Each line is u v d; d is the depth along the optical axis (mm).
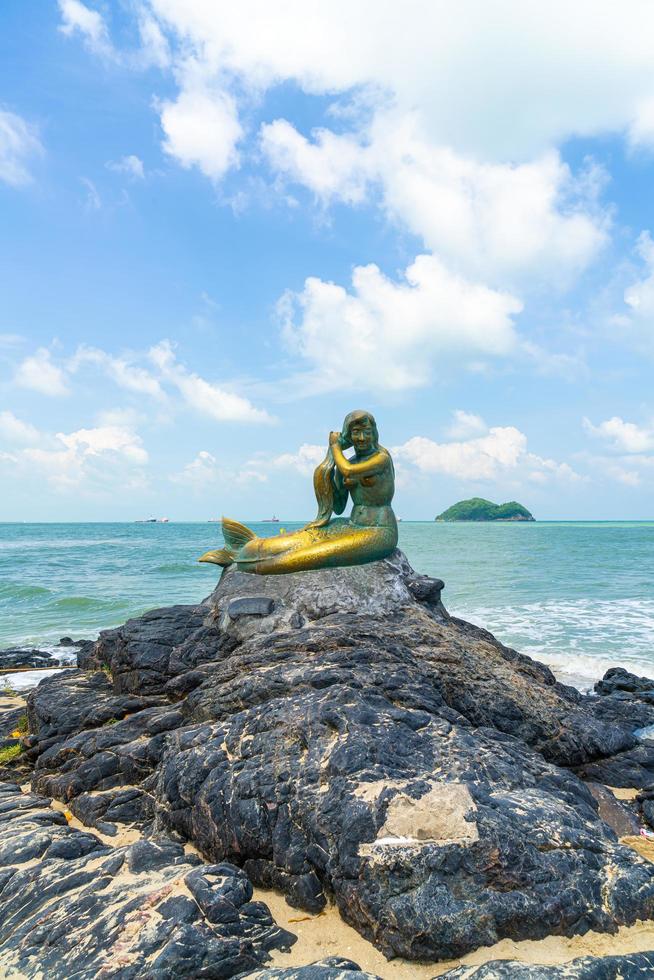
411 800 5438
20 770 8812
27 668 16578
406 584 11117
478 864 5039
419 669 8516
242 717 7031
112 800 7219
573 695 11953
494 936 4844
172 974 4438
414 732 6566
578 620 22531
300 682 7688
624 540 79375
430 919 4793
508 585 31203
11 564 44906
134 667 9844
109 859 5820
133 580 34906
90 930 4836
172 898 5062
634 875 5242
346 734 6309
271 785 6066
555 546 64625
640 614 23641
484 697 8602
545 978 4336
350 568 10664
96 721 9078
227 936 4801
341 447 11406
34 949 4758
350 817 5379
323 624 9711
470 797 5527
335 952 4914
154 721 8266
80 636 21328
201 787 6395
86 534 119750
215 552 11773
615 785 8422
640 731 10875
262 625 9961
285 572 10656
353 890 5105
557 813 5707
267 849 5828
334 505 11641
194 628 10484
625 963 4500
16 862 5883
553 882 5082
